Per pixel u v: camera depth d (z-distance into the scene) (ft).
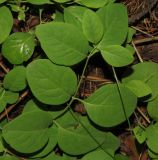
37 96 0.98
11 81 1.05
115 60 0.99
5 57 1.05
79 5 1.07
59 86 1.00
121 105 1.02
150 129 1.08
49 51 0.98
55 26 0.98
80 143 1.05
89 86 1.17
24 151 1.00
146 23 1.19
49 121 1.03
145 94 1.04
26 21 1.14
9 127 0.99
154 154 1.10
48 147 1.05
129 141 1.16
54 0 1.03
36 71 0.98
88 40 1.01
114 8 1.02
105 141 1.07
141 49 1.19
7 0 1.07
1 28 1.03
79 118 1.06
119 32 1.02
